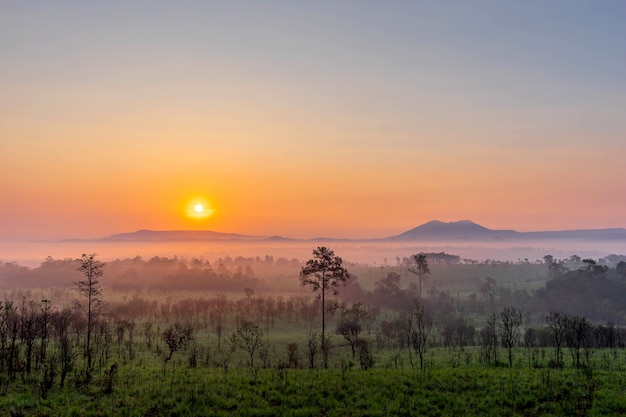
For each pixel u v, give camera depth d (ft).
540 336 317.42
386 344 330.34
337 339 344.69
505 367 131.13
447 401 91.86
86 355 140.56
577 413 83.76
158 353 204.33
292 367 161.38
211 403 90.38
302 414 85.56
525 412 86.28
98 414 82.94
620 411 84.53
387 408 87.92
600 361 143.33
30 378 104.99
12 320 151.53
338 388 100.07
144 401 90.12
